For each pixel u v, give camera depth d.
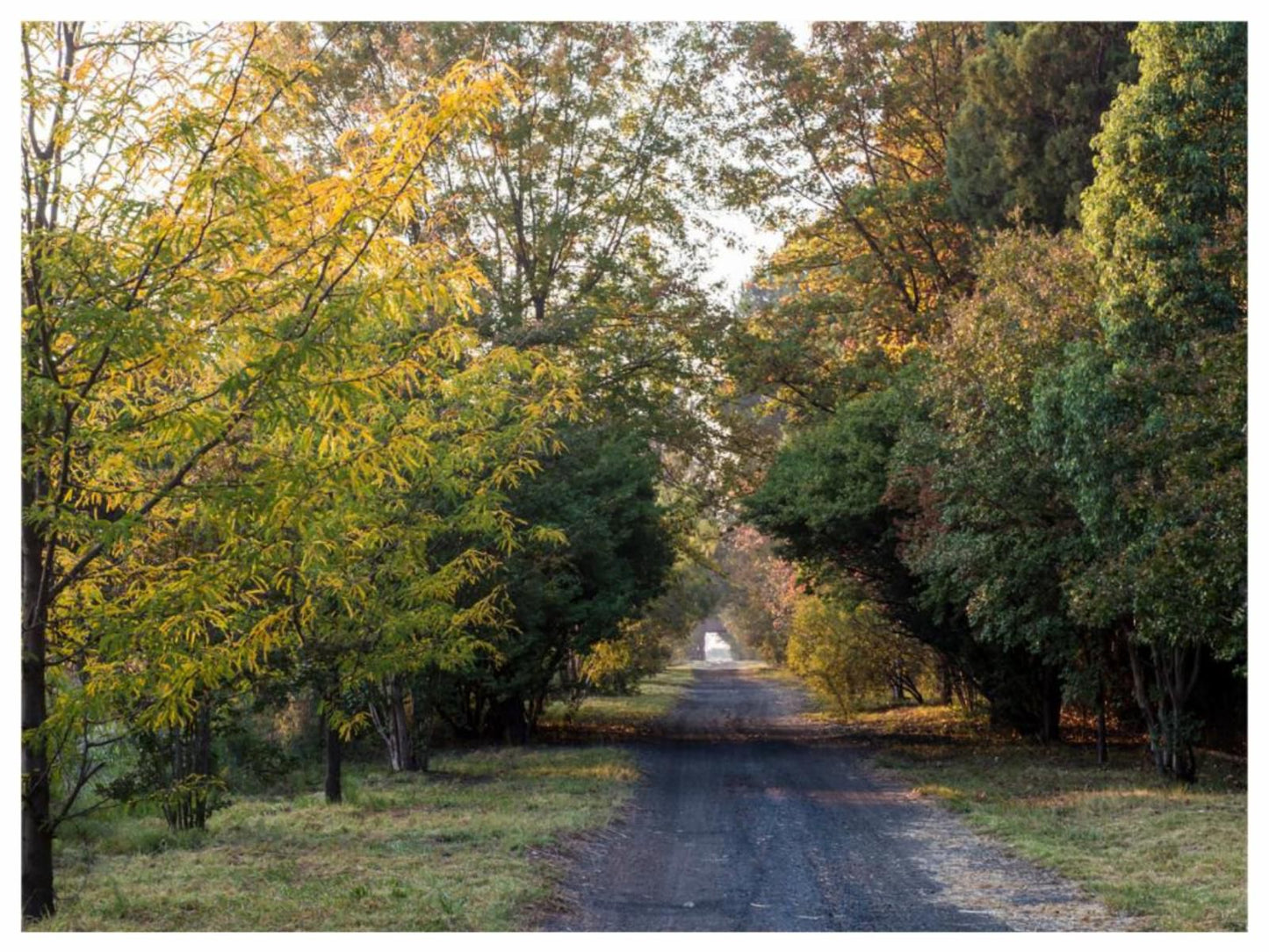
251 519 7.53
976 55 29.44
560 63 29.77
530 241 31.23
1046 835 12.92
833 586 28.78
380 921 8.45
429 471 11.59
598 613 24.53
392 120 8.06
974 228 28.34
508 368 11.19
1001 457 17.16
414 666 11.94
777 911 9.39
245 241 7.37
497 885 9.77
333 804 15.31
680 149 31.97
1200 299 14.62
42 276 7.05
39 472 7.61
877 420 23.75
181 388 8.39
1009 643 18.78
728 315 32.81
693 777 19.61
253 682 11.89
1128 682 20.91
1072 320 17.03
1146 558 13.80
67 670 9.32
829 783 18.73
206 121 7.25
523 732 26.19
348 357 7.53
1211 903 9.30
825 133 33.44
